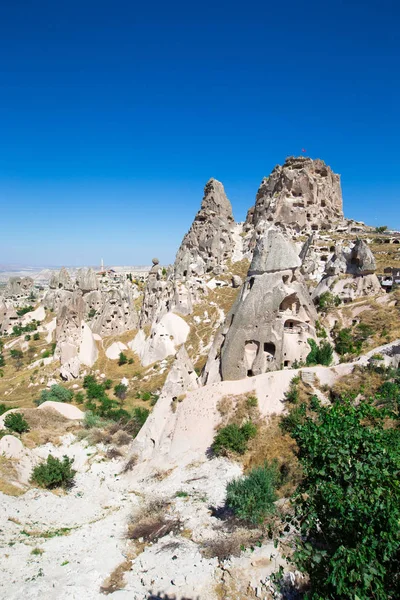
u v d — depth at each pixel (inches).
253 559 802.8
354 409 648.4
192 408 1558.8
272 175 4817.9
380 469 534.6
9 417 1733.5
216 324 3134.8
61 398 2448.3
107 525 1124.5
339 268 2694.4
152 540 995.9
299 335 1827.0
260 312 1768.0
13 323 4879.4
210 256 4404.5
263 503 933.2
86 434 1819.6
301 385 1446.9
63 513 1251.2
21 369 3378.4
